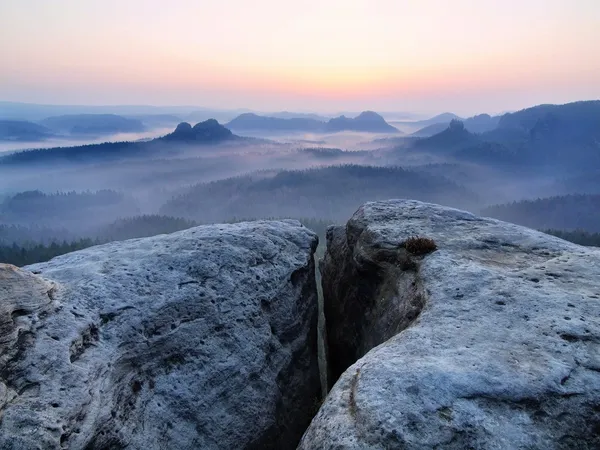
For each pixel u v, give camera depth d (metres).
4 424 8.34
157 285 13.46
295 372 16.06
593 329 9.48
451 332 9.73
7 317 9.84
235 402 13.07
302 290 17.70
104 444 9.78
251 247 16.56
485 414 7.37
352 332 17.41
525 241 15.18
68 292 12.09
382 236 16.36
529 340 9.23
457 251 14.41
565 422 7.43
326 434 7.46
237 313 14.34
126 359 11.45
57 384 9.52
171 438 11.31
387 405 7.46
